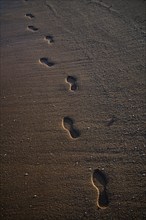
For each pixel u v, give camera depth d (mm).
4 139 2680
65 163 2377
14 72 3498
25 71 3479
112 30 3836
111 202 2070
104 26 3963
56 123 2740
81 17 4320
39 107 2941
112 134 2512
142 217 1959
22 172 2377
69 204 2109
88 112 2768
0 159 2510
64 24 4254
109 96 2875
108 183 2180
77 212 2057
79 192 2166
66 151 2467
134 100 2773
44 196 2188
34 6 5051
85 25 4094
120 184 2154
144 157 2285
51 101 2982
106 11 4316
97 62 3348
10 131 2750
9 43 4102
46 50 3777
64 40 3895
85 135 2562
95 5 4574
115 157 2332
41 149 2527
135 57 3289
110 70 3186
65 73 3305
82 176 2260
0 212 2146
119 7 4328
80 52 3584
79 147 2475
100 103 2826
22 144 2604
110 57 3373
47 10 4812
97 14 4297
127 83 2971
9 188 2283
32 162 2438
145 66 3131
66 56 3574
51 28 4238
